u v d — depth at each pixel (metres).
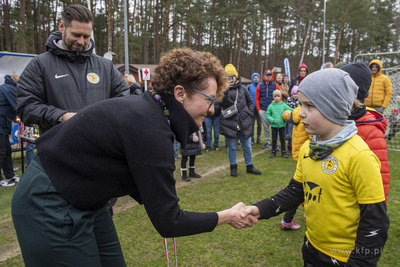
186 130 1.22
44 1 28.98
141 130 1.10
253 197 3.82
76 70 2.01
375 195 1.23
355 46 37.31
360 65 2.08
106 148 1.13
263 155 6.41
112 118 1.13
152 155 1.10
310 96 1.36
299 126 3.04
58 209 1.18
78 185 1.16
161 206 1.13
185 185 4.39
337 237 1.38
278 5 32.41
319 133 1.42
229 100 4.61
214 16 32.81
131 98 1.22
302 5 35.47
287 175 4.78
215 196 3.88
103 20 36.31
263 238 2.78
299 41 39.84
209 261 2.42
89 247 1.23
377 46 35.84
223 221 1.37
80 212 1.21
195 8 27.83
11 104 4.16
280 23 38.72
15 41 25.91
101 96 2.10
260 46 34.47
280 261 2.40
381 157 1.80
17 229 1.25
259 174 4.87
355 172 1.27
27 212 1.21
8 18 24.92
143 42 32.19
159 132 1.13
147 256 2.50
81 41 1.94
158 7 28.27
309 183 1.47
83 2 20.48
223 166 5.56
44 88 1.93
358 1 30.44
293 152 3.16
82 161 1.15
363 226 1.24
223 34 34.69
